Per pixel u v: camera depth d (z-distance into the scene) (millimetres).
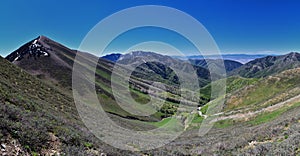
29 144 11438
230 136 33781
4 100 17047
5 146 10375
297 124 24172
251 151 20234
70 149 12805
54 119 17625
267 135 25125
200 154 23906
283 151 17531
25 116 14227
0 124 11242
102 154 13844
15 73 37344
